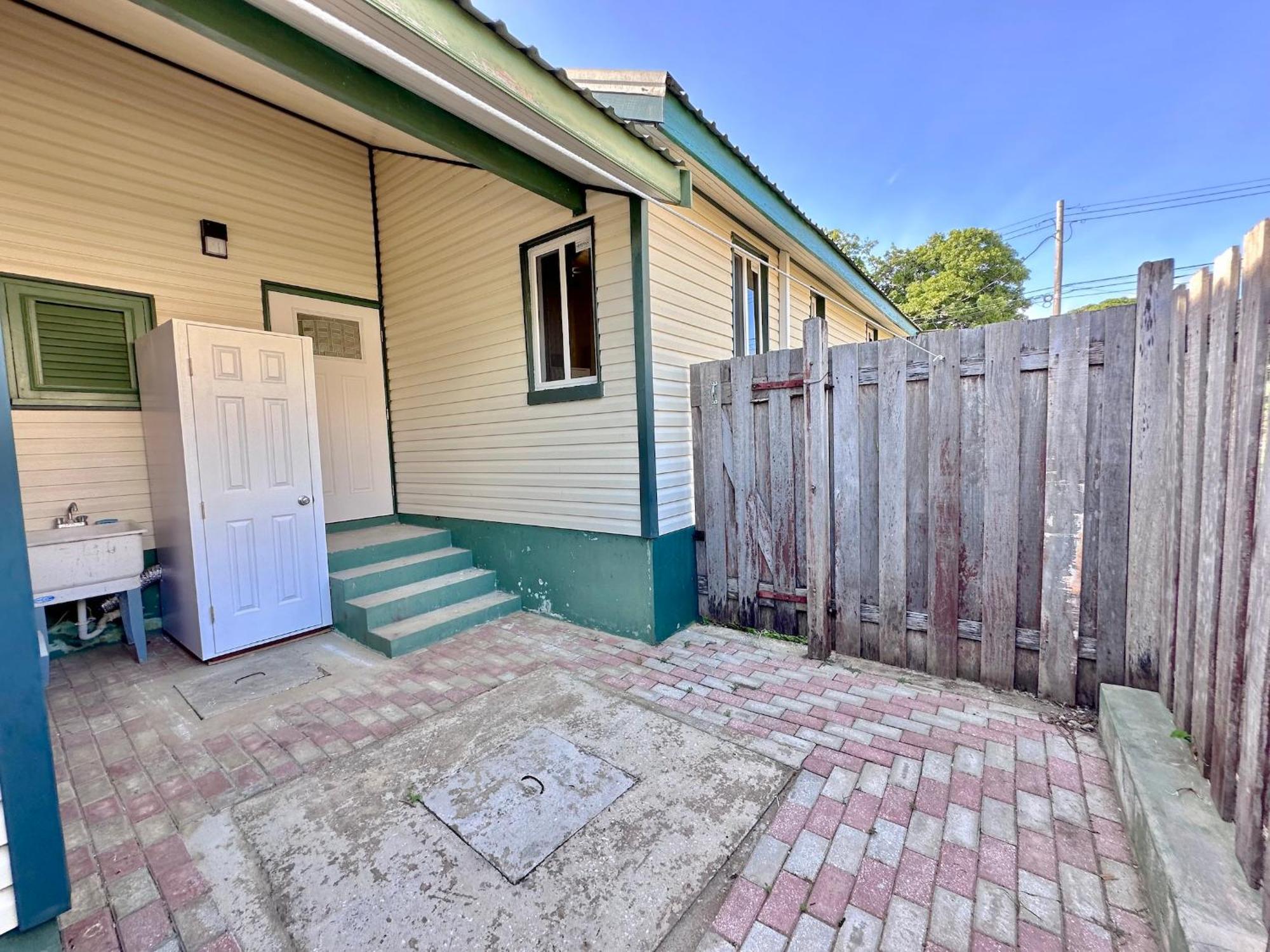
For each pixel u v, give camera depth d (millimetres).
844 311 8273
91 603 3811
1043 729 2535
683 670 3316
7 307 3488
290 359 3873
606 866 1767
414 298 5129
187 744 2562
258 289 4621
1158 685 2463
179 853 1868
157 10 1760
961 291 23531
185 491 3424
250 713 2865
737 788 2145
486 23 2123
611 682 3164
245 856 1851
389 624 3904
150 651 3764
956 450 3023
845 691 2984
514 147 3133
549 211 3980
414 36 1918
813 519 3412
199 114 4258
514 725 2678
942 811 1982
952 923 1521
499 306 4402
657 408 3715
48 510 3652
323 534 4062
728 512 4035
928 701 2854
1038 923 1512
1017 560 2885
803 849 1818
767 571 3875
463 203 4574
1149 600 2502
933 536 3113
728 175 3959
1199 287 1967
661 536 3779
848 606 3461
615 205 3611
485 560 4793
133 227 3963
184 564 3570
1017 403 2830
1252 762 1363
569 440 4047
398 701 2979
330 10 1780
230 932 1555
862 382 3299
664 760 2352
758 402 3812
